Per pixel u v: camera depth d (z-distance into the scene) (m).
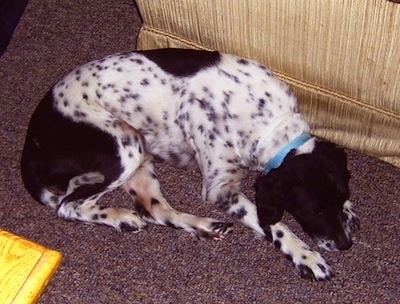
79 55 2.62
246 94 2.26
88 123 2.25
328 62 2.19
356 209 2.30
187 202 2.33
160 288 2.18
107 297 2.17
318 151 2.19
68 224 2.29
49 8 2.71
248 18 2.21
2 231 1.56
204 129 2.27
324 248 2.20
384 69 2.12
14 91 2.54
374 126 2.28
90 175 2.26
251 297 2.17
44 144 2.25
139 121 2.29
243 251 2.23
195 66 2.28
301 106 2.35
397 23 2.02
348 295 2.16
